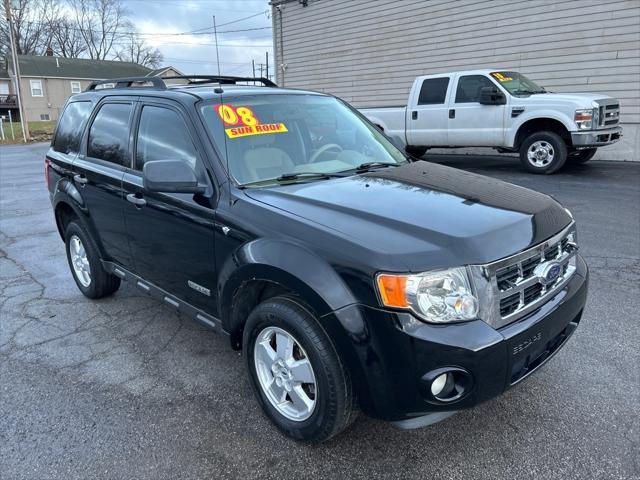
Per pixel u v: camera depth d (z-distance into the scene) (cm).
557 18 1150
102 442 273
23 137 3053
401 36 1454
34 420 293
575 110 891
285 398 271
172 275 338
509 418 281
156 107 349
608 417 278
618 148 1114
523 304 241
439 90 1072
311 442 259
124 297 477
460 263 221
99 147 407
